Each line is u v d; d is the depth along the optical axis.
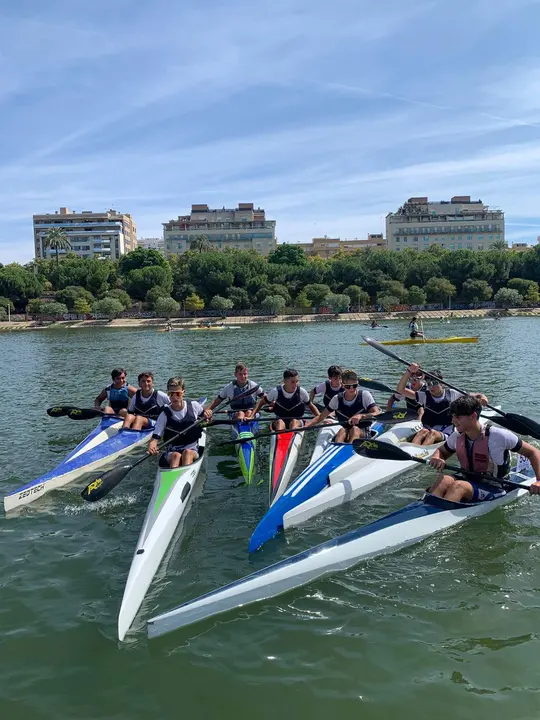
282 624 4.70
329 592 5.14
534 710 3.70
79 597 5.20
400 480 8.15
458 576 5.33
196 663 4.27
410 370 9.30
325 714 3.75
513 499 6.86
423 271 85.25
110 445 9.21
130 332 56.00
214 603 4.81
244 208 155.75
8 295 79.38
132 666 4.26
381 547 5.71
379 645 4.39
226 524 6.72
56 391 17.41
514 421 7.91
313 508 6.91
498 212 146.50
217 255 85.25
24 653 4.43
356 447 7.36
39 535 6.53
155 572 5.57
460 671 4.08
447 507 6.28
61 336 51.62
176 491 6.91
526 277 84.12
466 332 40.94
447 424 9.10
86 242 154.25
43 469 9.01
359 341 35.78
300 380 18.50
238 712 3.79
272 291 78.19
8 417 13.18
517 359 22.41
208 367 23.11
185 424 8.06
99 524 6.82
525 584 5.17
